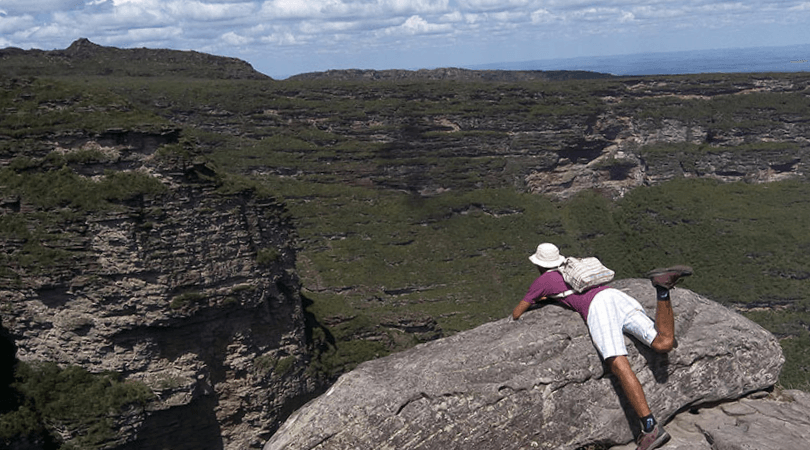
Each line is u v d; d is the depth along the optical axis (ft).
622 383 26.53
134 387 148.66
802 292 365.40
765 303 370.53
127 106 166.09
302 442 24.63
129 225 146.20
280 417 174.29
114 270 147.02
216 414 165.07
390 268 368.89
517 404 26.17
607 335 26.71
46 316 149.18
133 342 150.71
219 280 159.12
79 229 146.00
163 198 151.53
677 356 28.14
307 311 224.94
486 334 28.94
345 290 344.28
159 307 149.89
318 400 26.32
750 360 29.19
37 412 144.36
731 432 26.94
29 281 146.72
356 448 24.70
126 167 152.97
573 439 26.94
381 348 219.41
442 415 25.48
